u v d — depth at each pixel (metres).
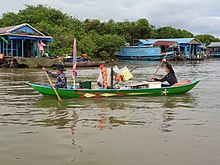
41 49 32.72
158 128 6.77
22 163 4.74
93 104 9.58
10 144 5.64
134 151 5.29
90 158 4.95
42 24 41.09
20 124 7.08
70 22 50.34
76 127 6.84
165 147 5.49
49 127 6.82
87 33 52.78
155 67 33.47
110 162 4.79
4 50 32.22
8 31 30.00
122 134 6.29
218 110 8.82
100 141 5.82
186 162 4.79
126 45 54.66
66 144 5.65
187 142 5.77
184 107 9.27
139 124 7.13
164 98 10.91
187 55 54.84
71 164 4.70
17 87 13.91
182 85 11.73
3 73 22.53
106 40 49.53
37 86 10.53
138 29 60.97
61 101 10.04
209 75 22.78
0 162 4.78
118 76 11.27
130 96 10.98
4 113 8.26
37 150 5.33
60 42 39.97
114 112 8.45
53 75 10.75
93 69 28.98
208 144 5.66
